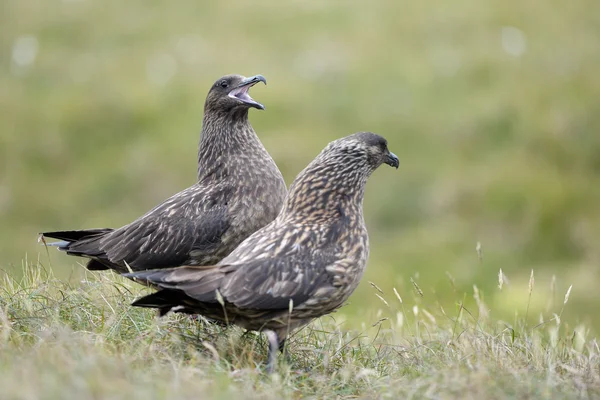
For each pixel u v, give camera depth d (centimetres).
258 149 884
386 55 2391
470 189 1842
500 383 624
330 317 894
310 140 1989
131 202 1922
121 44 2577
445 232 1750
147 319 750
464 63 2319
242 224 850
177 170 1973
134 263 836
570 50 2358
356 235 724
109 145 2116
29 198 1942
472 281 1585
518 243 1720
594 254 1675
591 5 2542
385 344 771
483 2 2641
